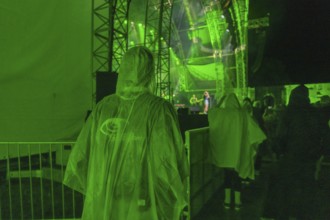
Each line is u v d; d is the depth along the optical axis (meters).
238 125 3.22
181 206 1.26
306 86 1.65
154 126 1.25
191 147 2.99
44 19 7.17
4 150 6.38
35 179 5.10
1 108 6.37
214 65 19.20
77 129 8.33
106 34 9.25
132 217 1.21
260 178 4.17
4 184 4.86
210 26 16.64
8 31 6.38
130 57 1.36
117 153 1.26
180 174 1.30
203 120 5.63
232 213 3.20
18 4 6.54
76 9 8.14
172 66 20.55
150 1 14.27
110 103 1.37
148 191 1.23
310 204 1.68
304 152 1.72
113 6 8.05
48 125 7.42
